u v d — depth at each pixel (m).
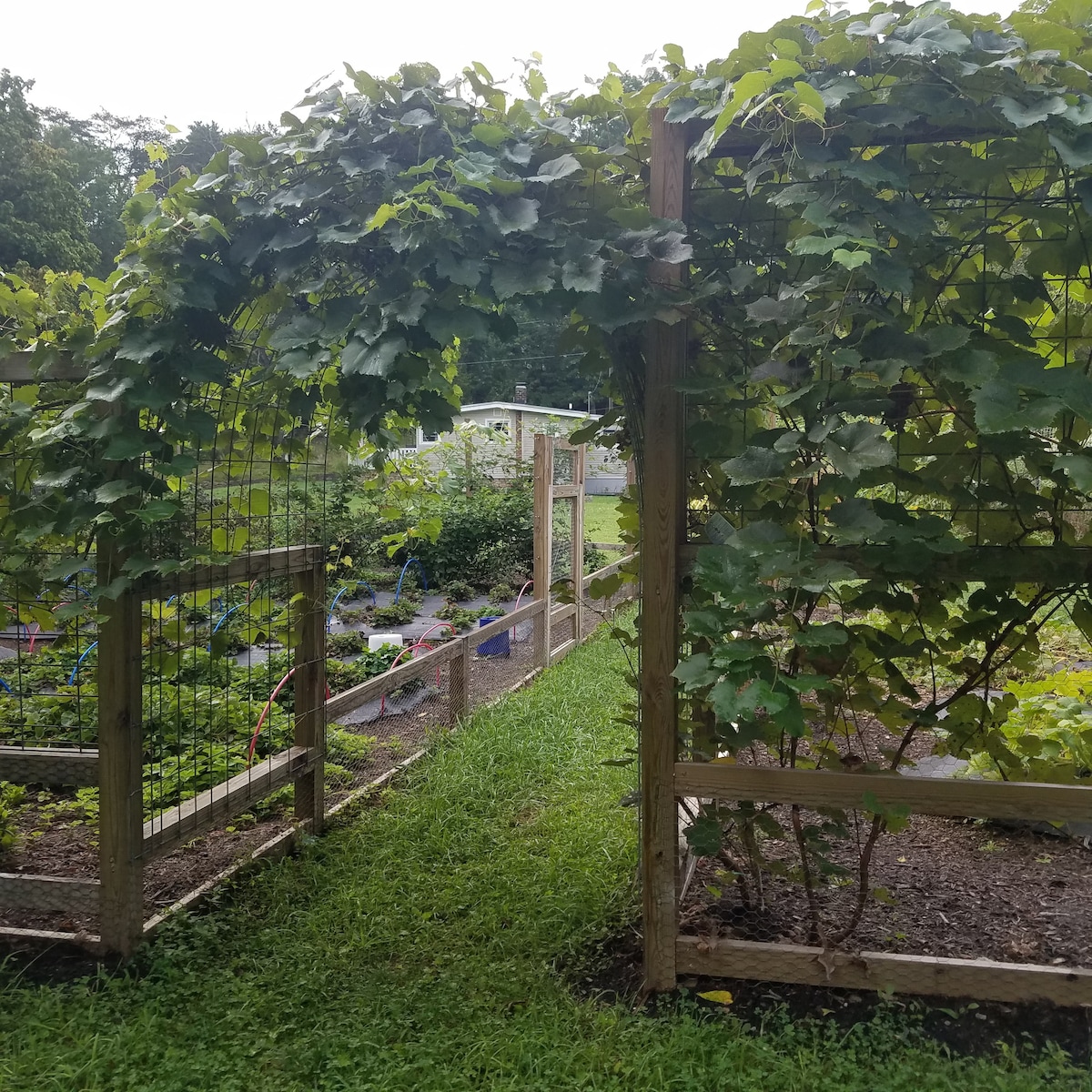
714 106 2.17
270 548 3.67
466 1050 2.25
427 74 2.44
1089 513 2.41
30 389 2.81
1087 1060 2.17
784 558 2.03
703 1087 2.08
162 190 2.85
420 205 2.15
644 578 2.47
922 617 2.41
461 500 13.14
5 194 26.84
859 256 1.77
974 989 2.37
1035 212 2.25
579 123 2.46
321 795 3.91
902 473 2.25
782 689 1.95
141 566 2.58
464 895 3.17
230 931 2.96
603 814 3.80
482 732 5.08
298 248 2.49
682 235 2.24
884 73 2.05
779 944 2.51
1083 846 3.57
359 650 7.85
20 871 3.56
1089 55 2.01
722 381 2.25
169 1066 2.18
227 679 4.80
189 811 3.11
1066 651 6.18
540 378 25.88
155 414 2.67
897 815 2.31
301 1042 2.29
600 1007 2.48
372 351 2.27
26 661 5.49
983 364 1.92
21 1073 2.18
